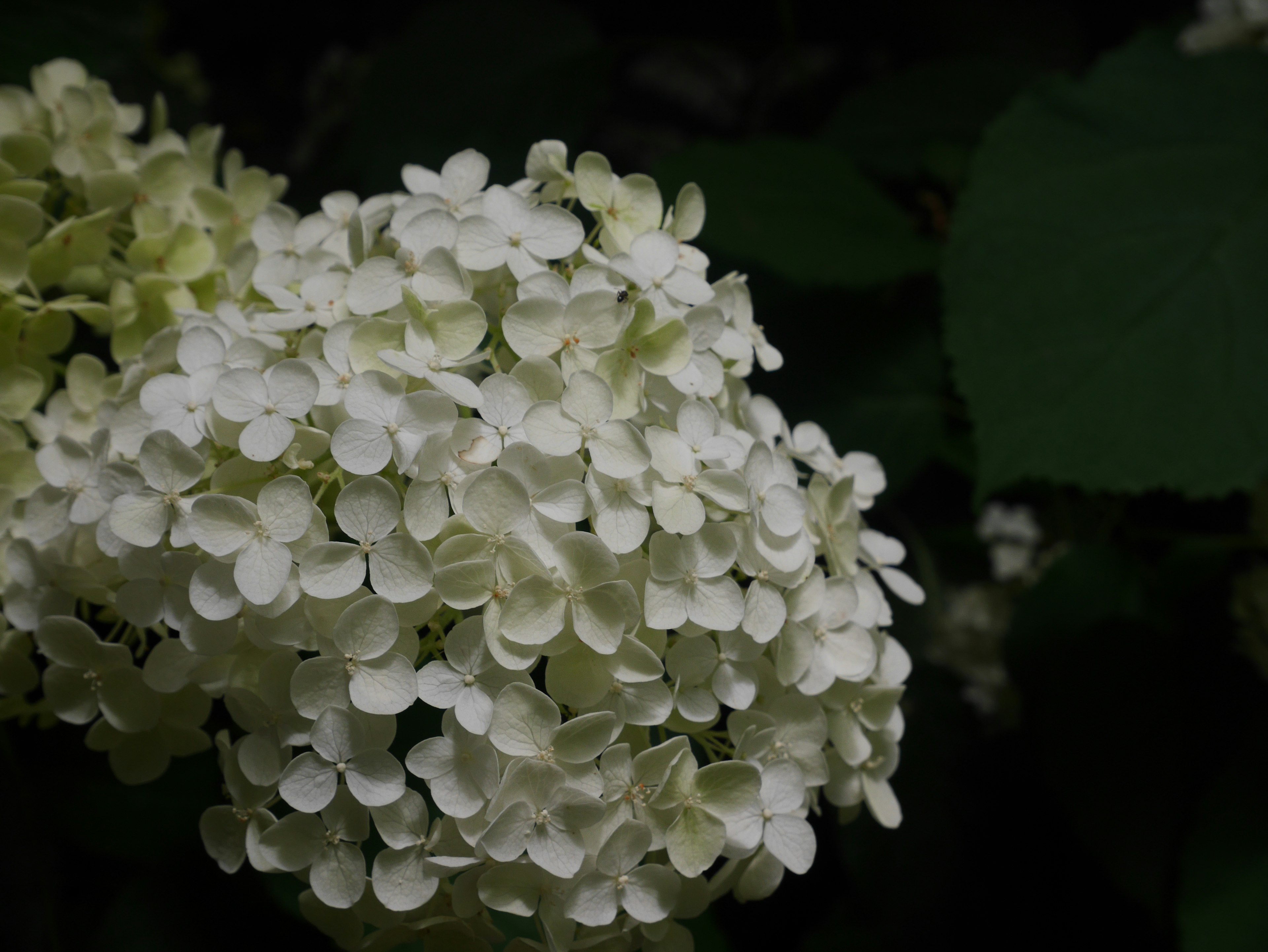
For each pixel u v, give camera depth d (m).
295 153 1.03
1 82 0.48
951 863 0.51
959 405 0.57
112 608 0.39
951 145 0.65
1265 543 0.55
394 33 1.01
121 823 0.45
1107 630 0.52
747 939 0.51
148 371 0.39
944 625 0.67
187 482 0.36
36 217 0.41
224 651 0.35
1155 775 0.50
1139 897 0.48
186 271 0.43
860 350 0.57
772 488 0.37
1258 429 0.44
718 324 0.38
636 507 0.36
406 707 0.35
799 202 0.57
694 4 0.94
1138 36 0.50
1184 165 0.48
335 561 0.35
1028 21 0.84
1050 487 0.61
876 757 0.39
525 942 0.35
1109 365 0.46
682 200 0.39
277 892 0.43
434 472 0.35
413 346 0.36
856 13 0.87
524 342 0.36
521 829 0.34
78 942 0.46
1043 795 0.52
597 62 0.69
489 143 0.68
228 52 1.03
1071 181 0.48
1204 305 0.46
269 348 0.38
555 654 0.35
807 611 0.37
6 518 0.40
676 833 0.35
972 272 0.48
